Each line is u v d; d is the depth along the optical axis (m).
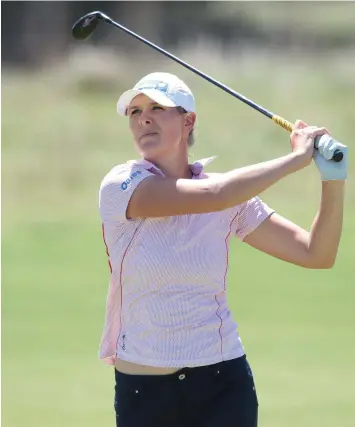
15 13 111.81
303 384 28.66
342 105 91.62
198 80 97.25
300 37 109.25
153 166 13.62
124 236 13.39
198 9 113.94
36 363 31.98
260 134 86.44
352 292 44.62
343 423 23.91
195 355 13.13
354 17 112.12
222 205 13.05
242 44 108.75
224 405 13.23
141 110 13.92
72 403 26.38
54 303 42.88
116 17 114.19
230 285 46.41
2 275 49.25
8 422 24.31
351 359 32.12
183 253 13.17
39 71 105.94
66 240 59.59
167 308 13.12
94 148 86.44
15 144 86.44
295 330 37.22
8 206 71.06
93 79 101.81
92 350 34.19
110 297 13.74
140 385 13.25
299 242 14.37
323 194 14.03
